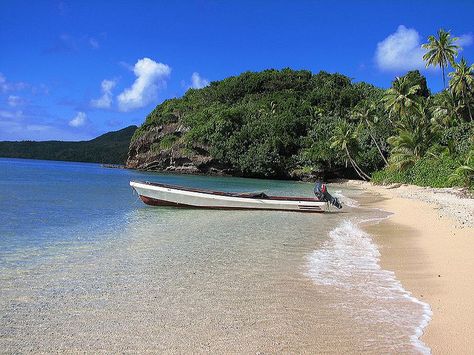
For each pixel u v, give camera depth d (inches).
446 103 2174.0
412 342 232.8
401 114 2062.0
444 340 235.3
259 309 284.0
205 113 3523.6
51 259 411.8
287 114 3243.1
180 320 262.5
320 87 3959.2
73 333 241.4
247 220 725.9
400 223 714.2
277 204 871.1
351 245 513.3
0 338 233.0
